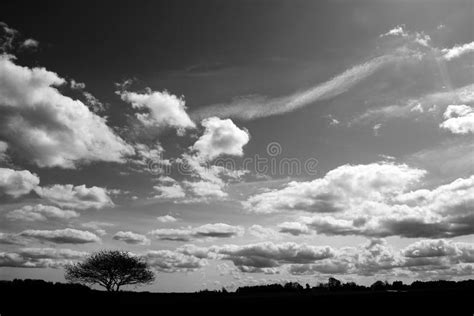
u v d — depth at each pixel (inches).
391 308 3208.7
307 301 3393.2
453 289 3649.1
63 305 3080.7
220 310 3061.0
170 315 2898.6
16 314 2800.2
